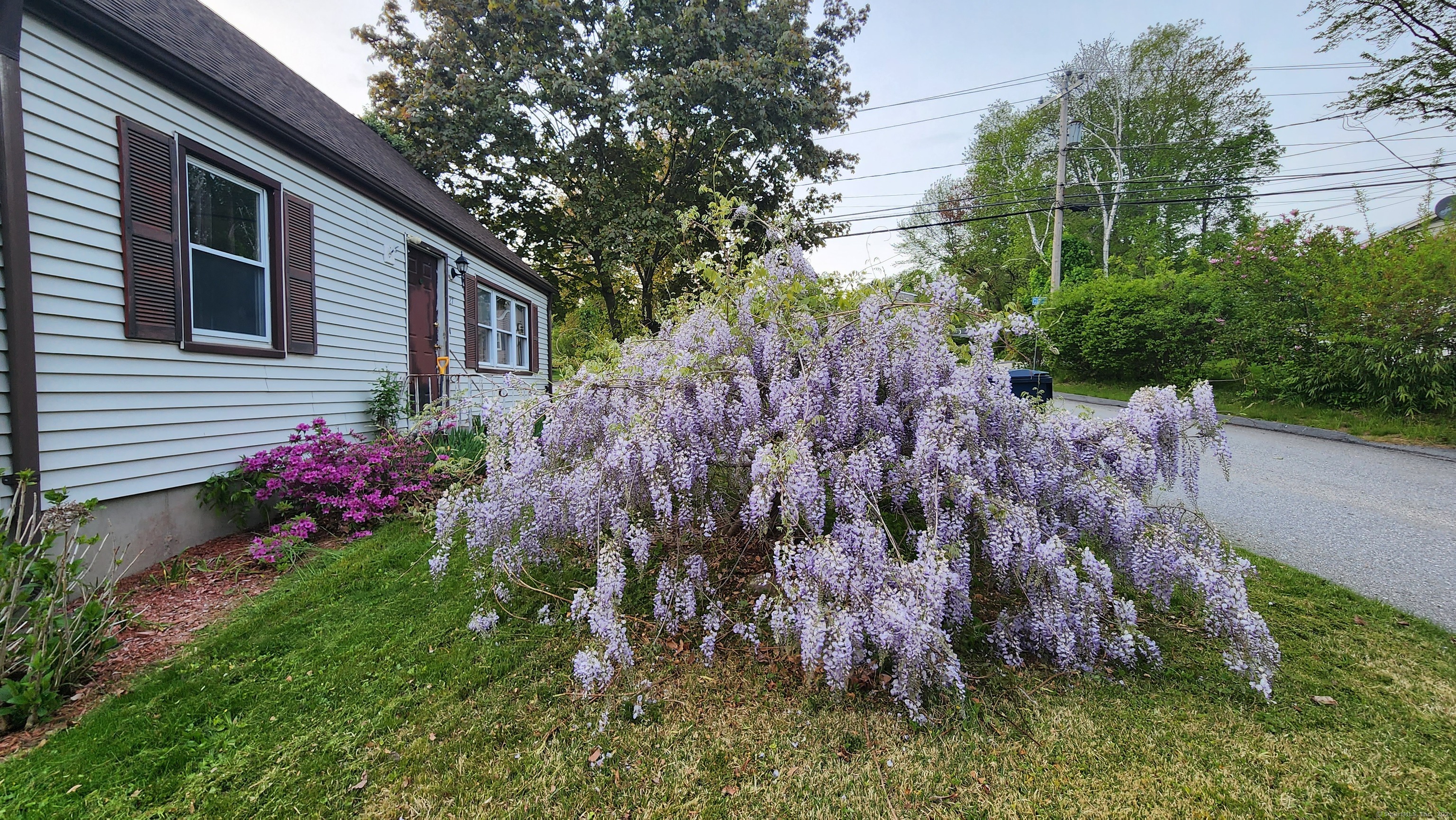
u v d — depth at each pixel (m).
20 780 1.73
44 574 2.19
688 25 11.17
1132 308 11.74
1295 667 2.14
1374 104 9.52
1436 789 1.53
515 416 2.40
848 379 2.29
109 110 3.31
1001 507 2.01
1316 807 1.49
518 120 11.00
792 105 11.82
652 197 12.70
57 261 3.04
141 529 3.44
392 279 6.19
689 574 2.32
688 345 2.58
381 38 11.39
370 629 2.60
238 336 4.25
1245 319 9.77
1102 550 2.36
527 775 1.70
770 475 1.93
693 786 1.64
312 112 5.92
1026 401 2.48
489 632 2.50
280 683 2.20
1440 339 7.60
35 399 2.86
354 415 5.57
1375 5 8.73
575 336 15.69
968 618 2.18
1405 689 1.99
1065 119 15.21
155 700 2.11
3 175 2.75
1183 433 2.47
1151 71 22.41
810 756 1.74
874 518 2.14
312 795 1.65
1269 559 3.29
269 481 3.89
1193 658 2.22
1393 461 6.12
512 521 2.39
